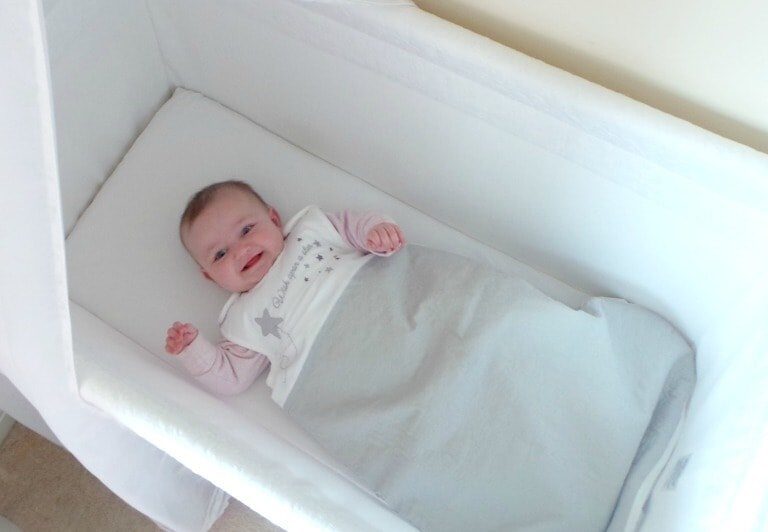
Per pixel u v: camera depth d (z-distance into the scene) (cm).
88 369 93
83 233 138
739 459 92
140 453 112
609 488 111
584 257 131
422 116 126
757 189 102
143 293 134
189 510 137
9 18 57
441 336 117
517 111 115
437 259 126
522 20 116
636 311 123
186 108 148
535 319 117
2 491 152
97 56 131
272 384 124
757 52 99
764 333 102
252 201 131
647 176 111
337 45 124
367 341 120
